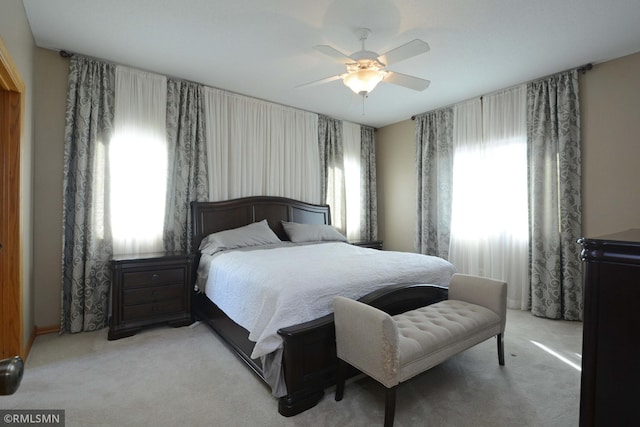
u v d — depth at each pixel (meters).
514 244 3.76
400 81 2.68
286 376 1.76
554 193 3.41
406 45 2.16
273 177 4.30
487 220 4.00
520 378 2.14
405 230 5.15
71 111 2.94
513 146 3.78
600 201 3.21
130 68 3.26
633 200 3.03
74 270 2.89
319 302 1.97
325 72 3.42
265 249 3.34
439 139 4.52
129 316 2.82
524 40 2.77
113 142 3.14
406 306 2.32
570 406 1.83
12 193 2.19
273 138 4.31
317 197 4.75
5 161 2.17
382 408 1.82
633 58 3.02
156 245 3.37
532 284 3.50
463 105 4.26
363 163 5.32
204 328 3.05
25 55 2.40
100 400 1.86
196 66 3.28
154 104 3.38
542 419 1.71
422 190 4.70
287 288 1.93
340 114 4.84
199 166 3.66
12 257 2.19
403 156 5.18
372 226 5.38
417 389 2.01
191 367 2.27
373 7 2.32
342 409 1.80
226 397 1.90
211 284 2.91
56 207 2.93
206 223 3.63
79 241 2.91
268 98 4.19
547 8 2.33
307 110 4.66
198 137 3.69
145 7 2.34
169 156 3.44
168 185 3.43
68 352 2.49
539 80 3.55
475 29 2.60
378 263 2.57
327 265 2.41
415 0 2.24
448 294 2.56
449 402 1.87
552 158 3.44
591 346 0.88
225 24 2.55
